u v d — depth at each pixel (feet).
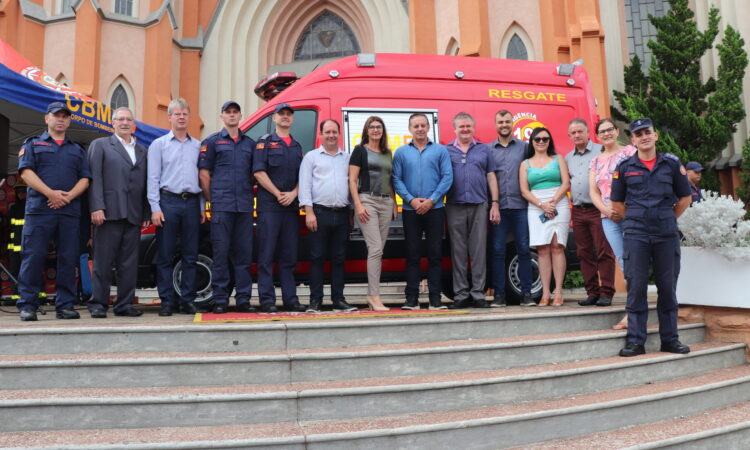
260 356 12.57
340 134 21.21
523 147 20.90
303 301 34.71
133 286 18.62
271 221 18.56
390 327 14.58
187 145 18.92
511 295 22.84
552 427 11.99
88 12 55.98
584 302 20.81
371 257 18.65
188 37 62.95
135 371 12.19
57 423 10.88
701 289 18.26
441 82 22.34
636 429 12.75
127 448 9.77
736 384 15.23
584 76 23.41
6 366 11.82
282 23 65.77
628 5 52.42
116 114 18.33
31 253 17.01
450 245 20.48
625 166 16.11
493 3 50.80
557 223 20.34
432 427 10.93
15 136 27.27
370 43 63.72
